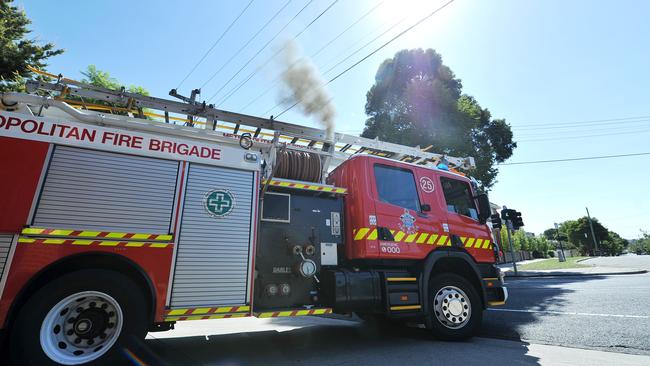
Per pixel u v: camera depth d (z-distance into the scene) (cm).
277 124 548
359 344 503
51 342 298
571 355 413
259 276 412
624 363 375
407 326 671
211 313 363
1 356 345
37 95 430
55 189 327
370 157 535
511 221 1747
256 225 419
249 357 429
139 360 323
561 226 7519
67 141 344
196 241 376
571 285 1221
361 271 473
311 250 448
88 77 1627
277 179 458
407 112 1908
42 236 310
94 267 334
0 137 319
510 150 2367
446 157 750
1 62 1037
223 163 417
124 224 346
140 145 378
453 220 575
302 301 431
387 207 516
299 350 467
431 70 2144
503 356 418
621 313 641
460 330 509
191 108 499
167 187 380
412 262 520
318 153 571
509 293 1120
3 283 288
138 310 331
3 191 307
